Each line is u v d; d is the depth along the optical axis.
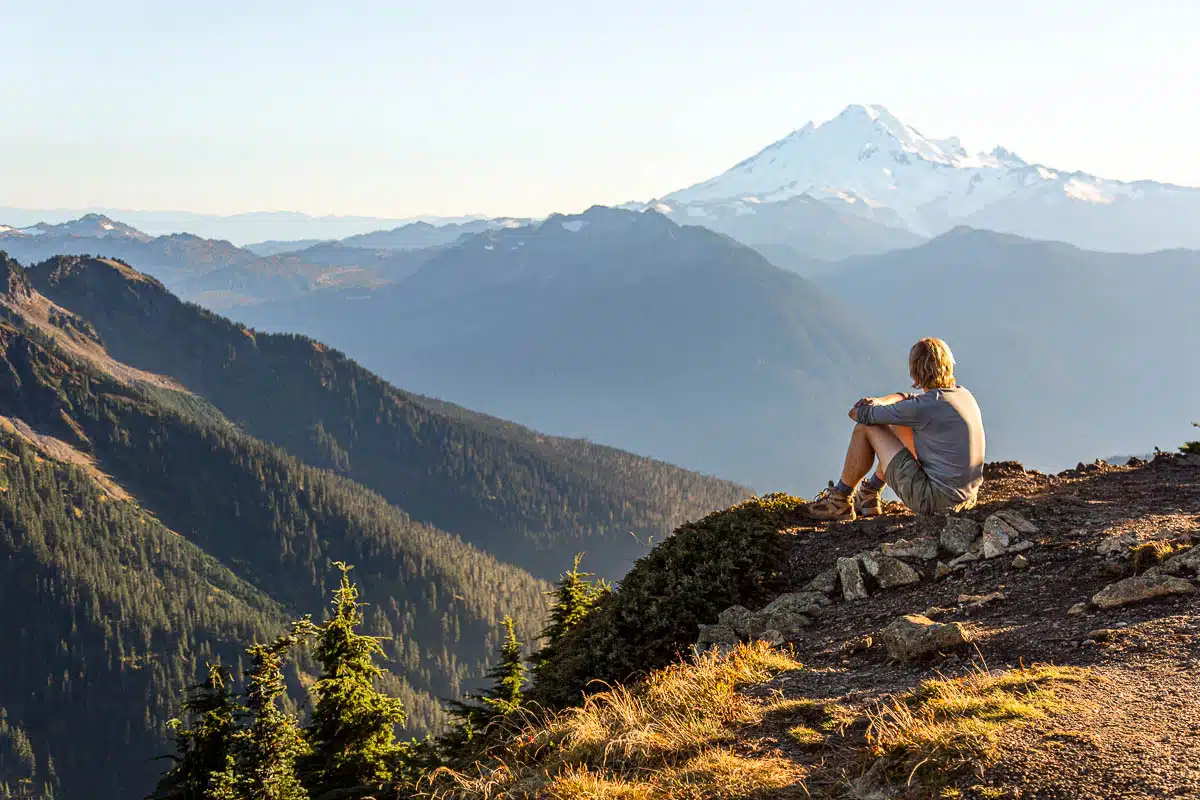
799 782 4.43
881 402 8.84
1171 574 6.17
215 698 17.91
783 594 8.57
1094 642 5.39
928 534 8.70
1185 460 10.52
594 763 5.32
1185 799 3.48
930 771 4.11
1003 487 10.44
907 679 5.59
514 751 6.32
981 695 4.79
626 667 8.26
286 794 16.38
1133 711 4.32
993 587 7.14
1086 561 7.14
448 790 6.20
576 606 18.22
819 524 10.09
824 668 6.20
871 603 7.69
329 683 17.83
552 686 8.78
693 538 9.71
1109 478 10.17
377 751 17.47
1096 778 3.76
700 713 5.62
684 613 8.42
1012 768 3.97
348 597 18.28
